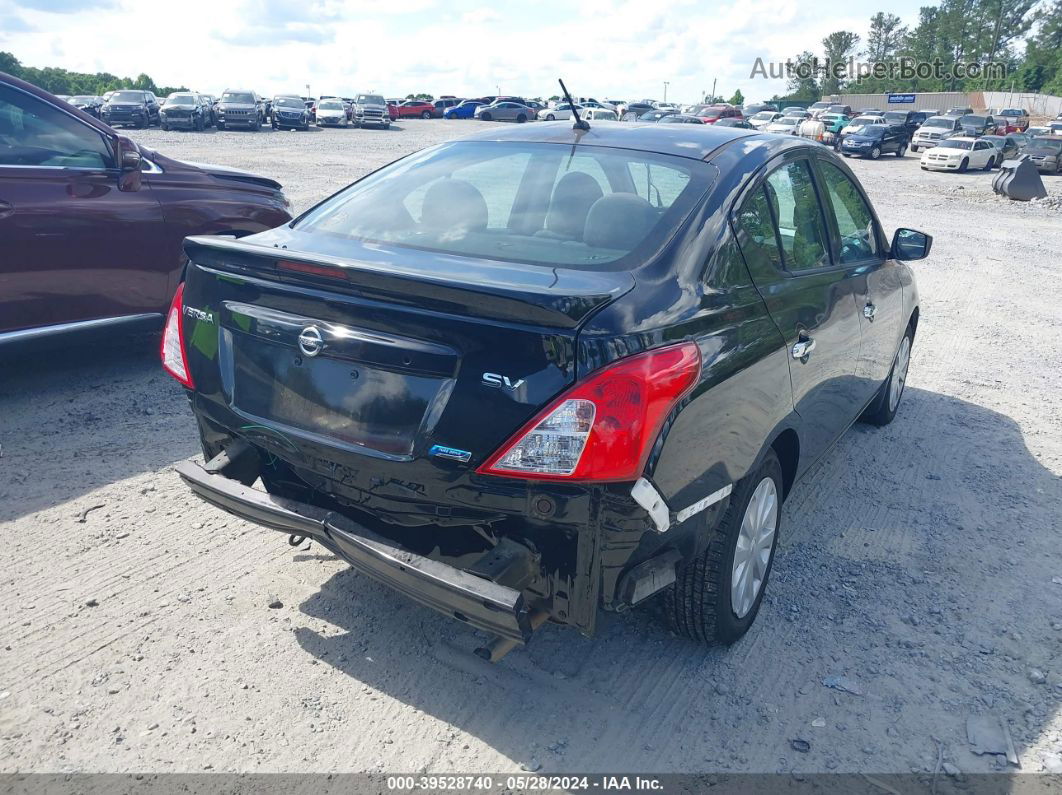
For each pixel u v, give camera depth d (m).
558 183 3.13
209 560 3.53
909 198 21.56
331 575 3.47
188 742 2.56
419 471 2.38
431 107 60.78
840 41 141.12
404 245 2.89
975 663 3.12
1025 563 3.85
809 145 3.79
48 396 5.17
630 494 2.26
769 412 2.91
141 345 6.25
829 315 3.49
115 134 5.25
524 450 2.23
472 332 2.28
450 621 3.21
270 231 3.21
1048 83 112.69
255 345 2.72
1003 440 5.33
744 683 2.95
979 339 7.93
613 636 3.18
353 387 2.49
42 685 2.76
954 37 143.00
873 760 2.63
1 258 4.76
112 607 3.18
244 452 2.91
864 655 3.13
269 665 2.92
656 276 2.58
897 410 5.74
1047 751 2.69
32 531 3.66
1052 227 17.39
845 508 4.31
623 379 2.21
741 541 2.97
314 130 41.16
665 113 52.16
